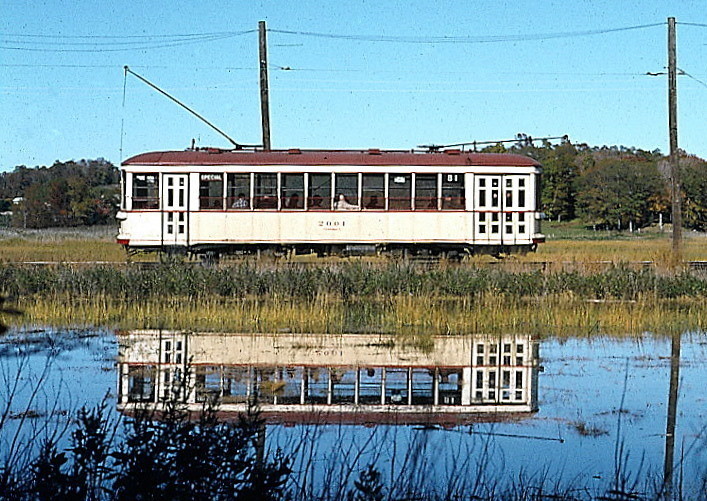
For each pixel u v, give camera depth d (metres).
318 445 10.55
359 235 30.48
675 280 24.03
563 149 96.12
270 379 14.55
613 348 17.70
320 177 30.55
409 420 12.09
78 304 21.80
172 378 14.35
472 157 30.94
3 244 41.22
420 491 8.86
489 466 10.05
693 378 14.94
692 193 83.75
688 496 9.17
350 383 14.34
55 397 12.91
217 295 22.42
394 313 21.14
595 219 84.88
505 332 19.42
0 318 7.77
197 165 30.38
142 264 26.28
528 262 28.30
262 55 33.81
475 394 13.69
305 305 21.42
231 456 7.14
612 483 9.55
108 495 7.48
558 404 13.09
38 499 7.30
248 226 30.42
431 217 30.59
